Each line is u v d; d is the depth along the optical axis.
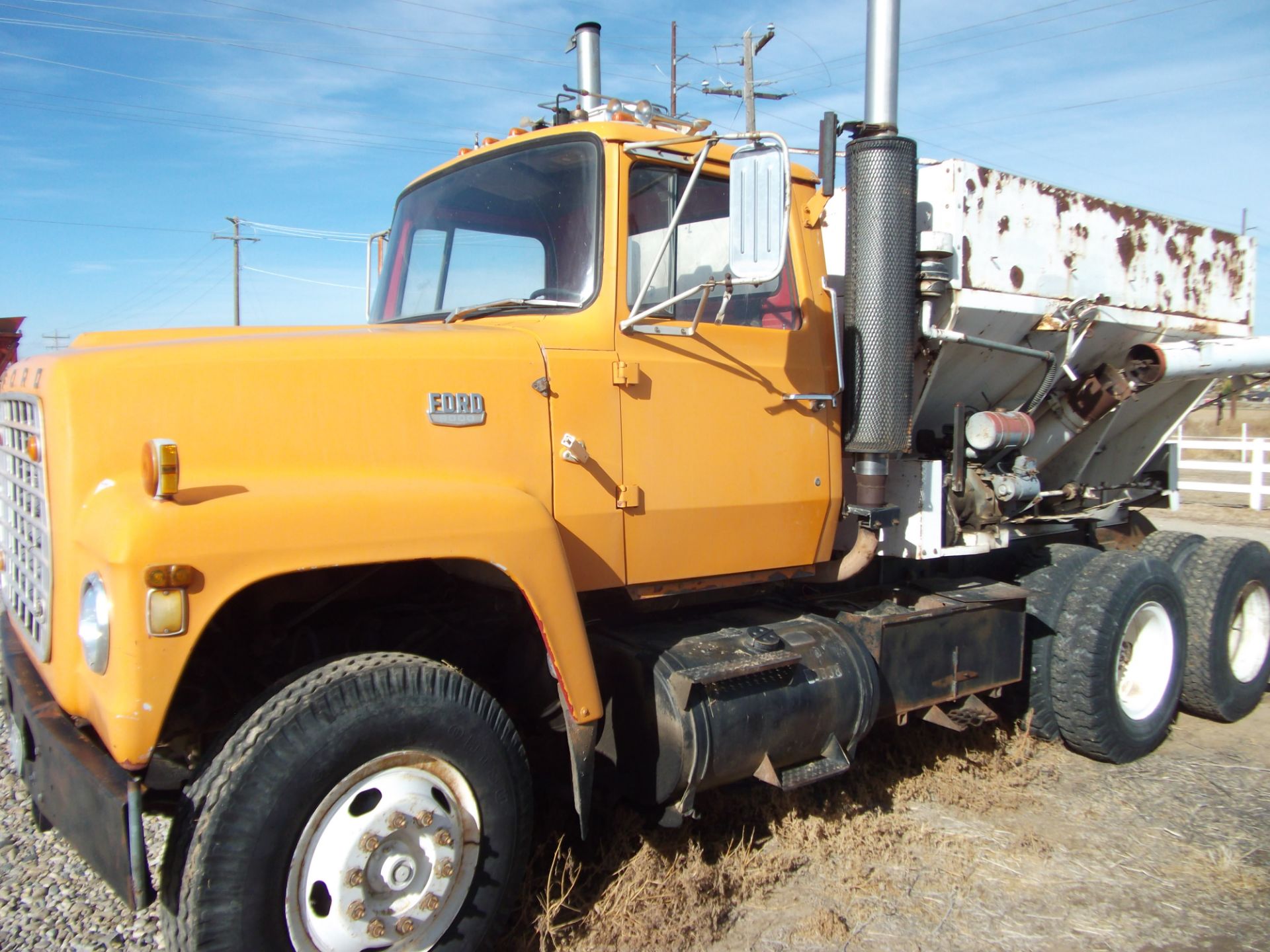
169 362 2.53
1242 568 5.46
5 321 8.78
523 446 2.97
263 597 2.84
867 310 3.78
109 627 2.22
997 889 3.45
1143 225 5.14
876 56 3.88
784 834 3.68
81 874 3.37
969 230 4.16
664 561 3.32
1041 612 4.69
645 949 2.98
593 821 3.49
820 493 3.74
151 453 2.27
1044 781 4.42
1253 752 4.95
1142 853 3.75
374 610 3.18
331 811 2.40
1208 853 3.75
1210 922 3.26
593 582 3.13
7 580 3.04
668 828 3.18
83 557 2.35
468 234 3.71
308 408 2.65
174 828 2.33
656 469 3.25
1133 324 5.04
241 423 2.57
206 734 2.86
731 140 2.95
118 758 2.19
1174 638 4.97
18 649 2.98
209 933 2.23
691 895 3.15
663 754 3.08
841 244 4.41
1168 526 12.57
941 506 4.22
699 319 3.32
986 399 4.86
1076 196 4.72
